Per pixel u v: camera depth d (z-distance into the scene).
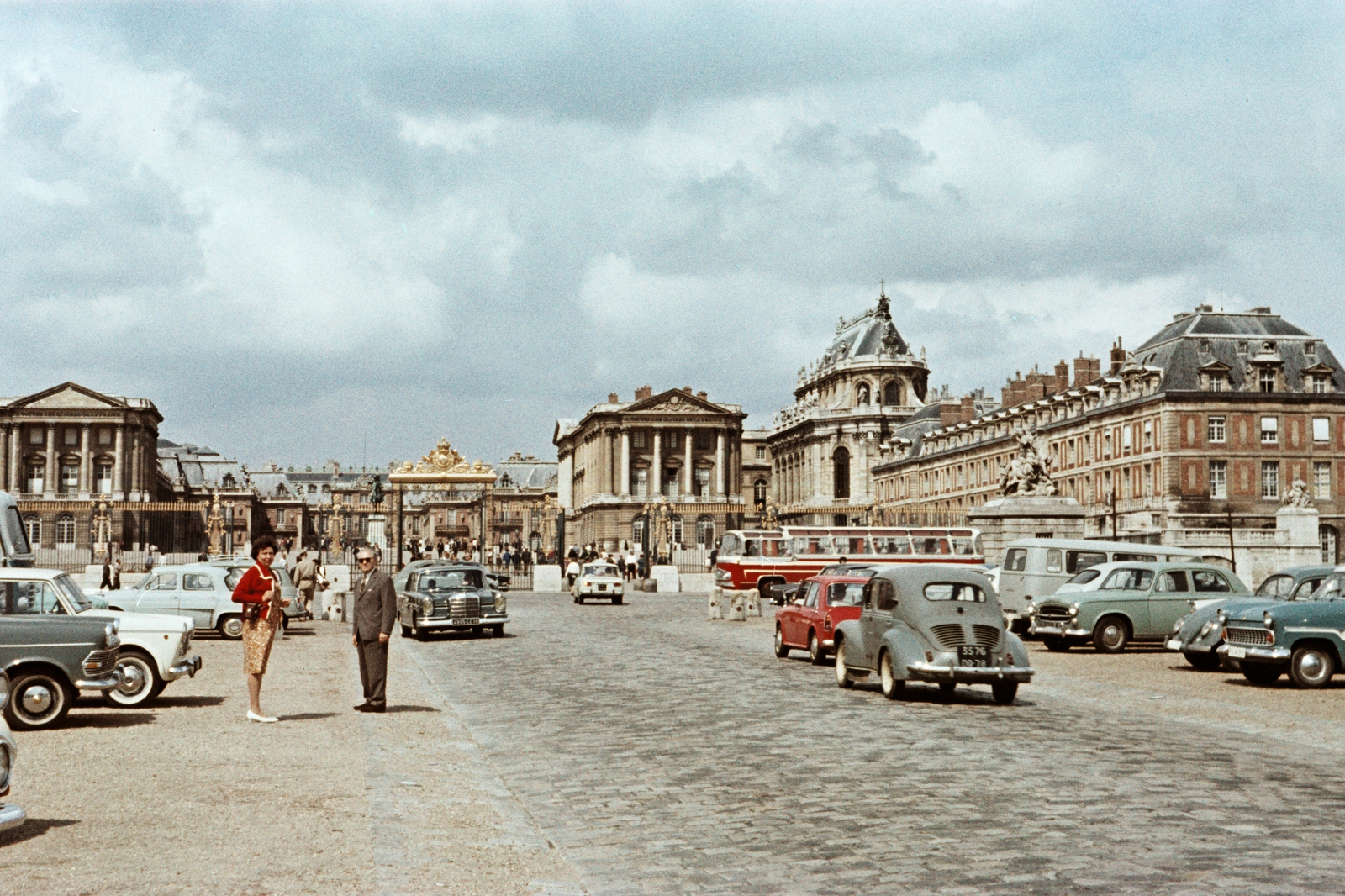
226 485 194.38
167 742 17.00
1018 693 24.53
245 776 14.38
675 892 10.00
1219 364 90.00
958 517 74.75
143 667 21.28
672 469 152.50
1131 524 91.81
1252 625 25.78
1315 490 89.94
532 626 44.38
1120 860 10.82
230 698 22.48
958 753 16.59
